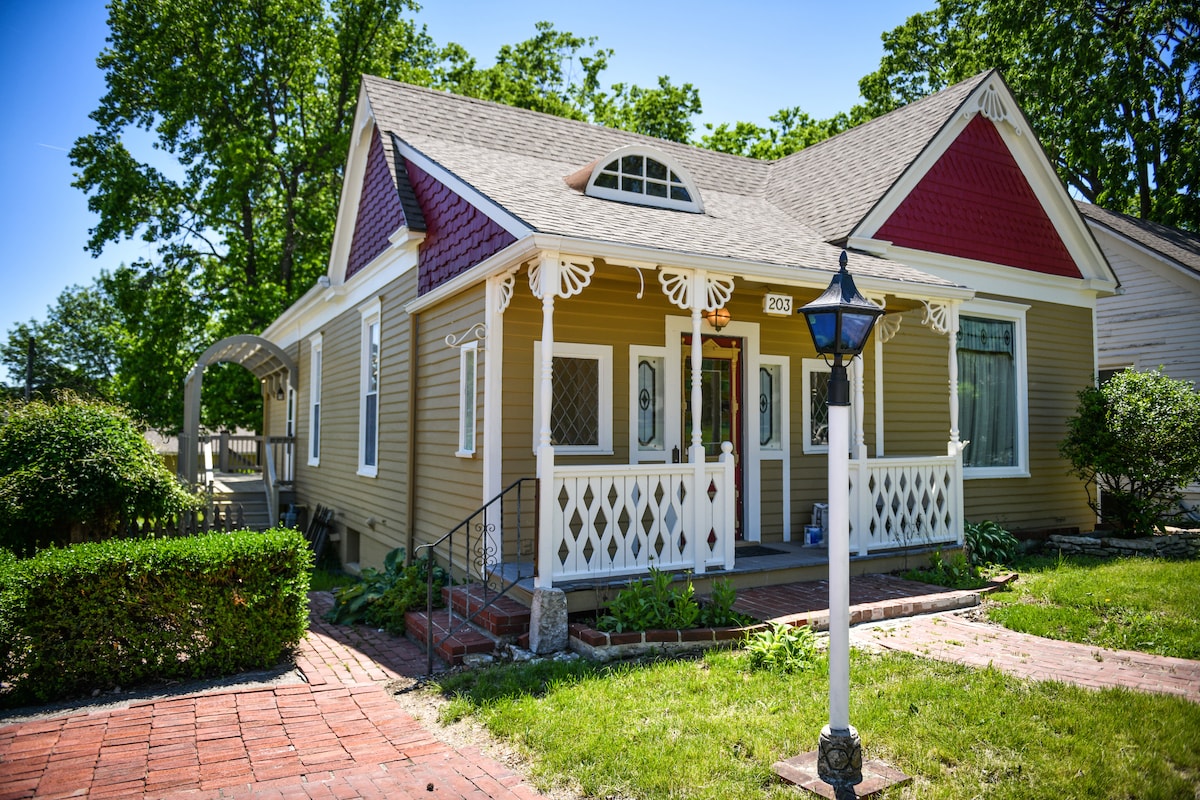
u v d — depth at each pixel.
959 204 10.98
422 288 9.57
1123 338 15.07
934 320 8.66
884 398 10.19
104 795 3.79
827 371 9.72
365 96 11.23
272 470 15.15
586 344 8.16
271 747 4.39
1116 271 15.23
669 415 8.60
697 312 6.87
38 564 5.30
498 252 6.86
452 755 4.25
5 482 8.61
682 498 7.00
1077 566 9.17
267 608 5.95
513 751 4.27
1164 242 15.52
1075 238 12.31
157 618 5.63
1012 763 3.84
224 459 21.30
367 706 5.09
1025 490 11.53
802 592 7.17
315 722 4.79
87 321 48.78
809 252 8.35
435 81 28.45
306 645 6.68
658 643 5.77
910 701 4.64
